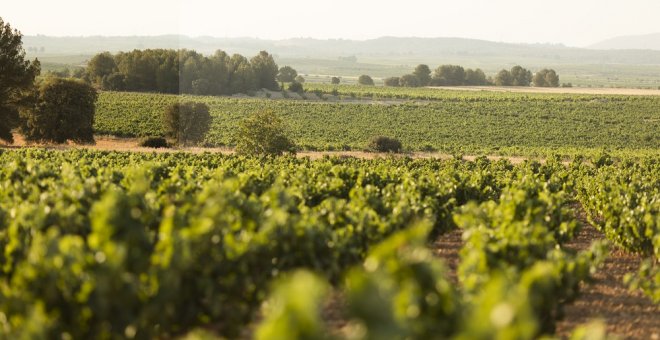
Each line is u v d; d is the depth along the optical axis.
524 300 4.59
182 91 119.75
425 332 5.61
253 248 8.87
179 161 33.84
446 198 19.81
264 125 52.16
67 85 66.50
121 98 105.50
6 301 7.09
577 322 12.20
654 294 11.79
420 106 125.69
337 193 19.08
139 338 7.50
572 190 26.61
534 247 10.63
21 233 9.84
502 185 25.70
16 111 61.41
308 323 3.85
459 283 13.87
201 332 5.86
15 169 16.97
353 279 4.36
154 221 10.56
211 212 8.74
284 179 21.11
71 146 62.81
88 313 7.08
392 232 12.83
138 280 7.48
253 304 8.99
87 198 11.77
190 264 7.89
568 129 103.31
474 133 96.81
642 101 138.00
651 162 47.16
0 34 59.47
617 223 18.22
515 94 161.50
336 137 89.06
